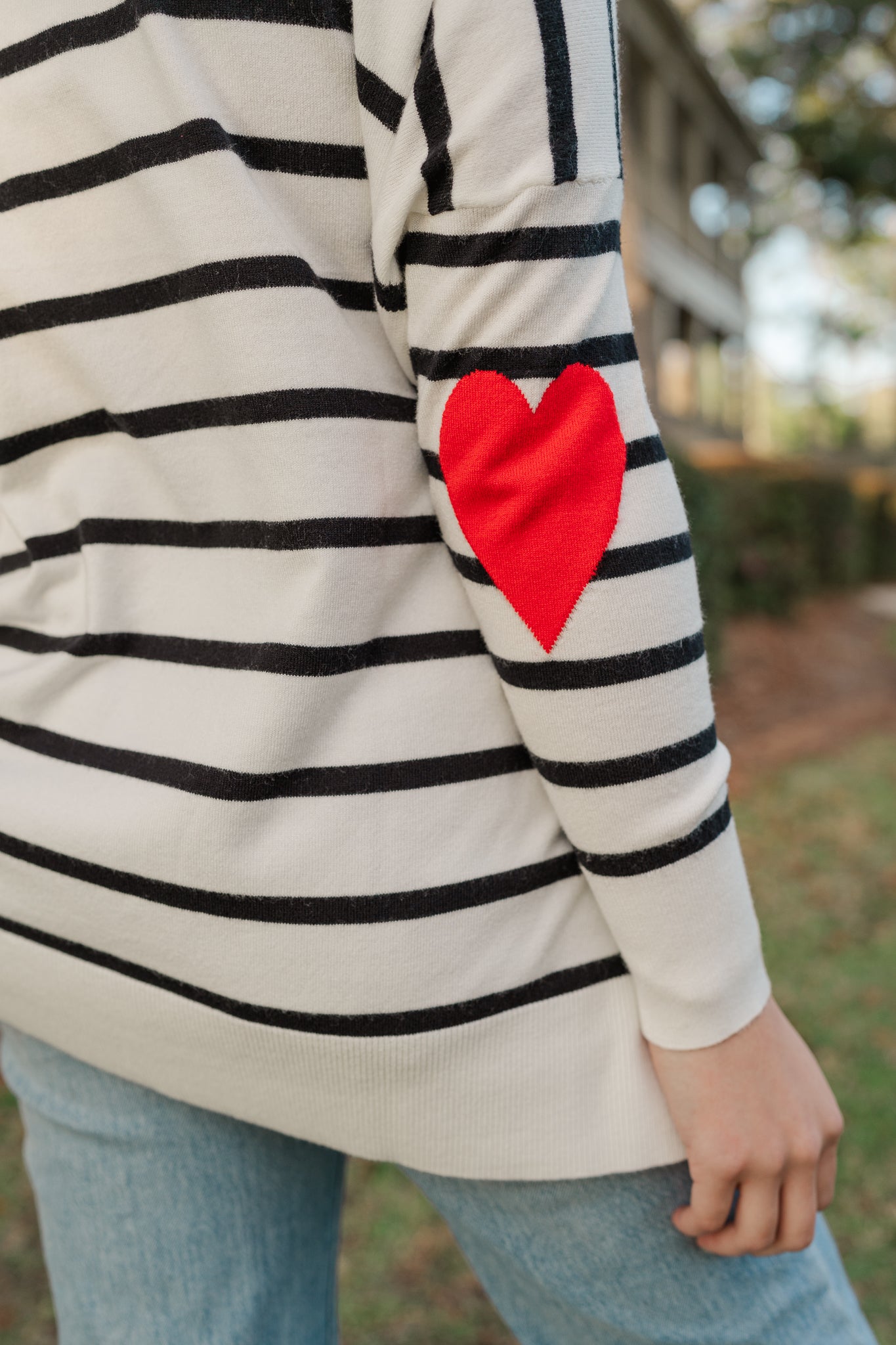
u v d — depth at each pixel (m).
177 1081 0.86
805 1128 0.82
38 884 0.85
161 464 0.82
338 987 0.80
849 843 3.99
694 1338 0.87
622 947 0.82
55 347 0.83
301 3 0.77
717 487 8.75
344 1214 2.02
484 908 0.81
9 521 0.88
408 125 0.75
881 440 28.86
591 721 0.77
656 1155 0.83
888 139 18.22
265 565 0.80
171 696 0.82
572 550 0.76
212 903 0.80
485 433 0.76
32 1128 0.95
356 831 0.80
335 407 0.78
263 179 0.78
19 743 0.86
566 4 0.74
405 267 0.78
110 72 0.78
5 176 0.81
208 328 0.78
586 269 0.75
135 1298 0.91
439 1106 0.82
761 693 6.96
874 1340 0.93
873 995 2.81
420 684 0.81
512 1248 0.88
